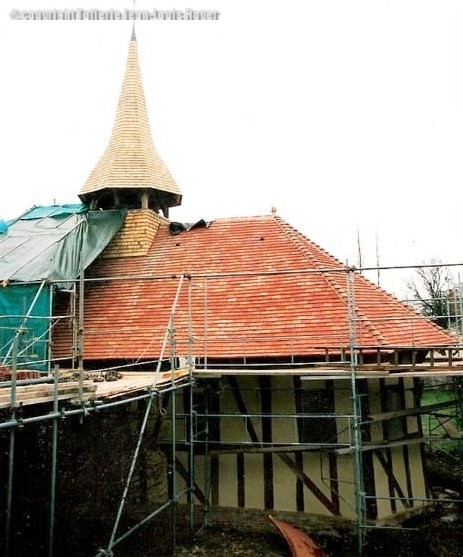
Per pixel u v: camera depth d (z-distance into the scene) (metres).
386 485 11.05
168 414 12.20
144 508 11.71
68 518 9.82
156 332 12.98
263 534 11.06
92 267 15.62
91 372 10.66
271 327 12.03
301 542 9.23
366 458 10.80
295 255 13.88
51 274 12.23
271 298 12.83
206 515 11.47
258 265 13.92
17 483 9.37
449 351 9.74
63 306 14.32
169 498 11.87
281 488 11.27
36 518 9.43
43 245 13.78
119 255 15.81
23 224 16.22
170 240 15.98
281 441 11.41
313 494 11.05
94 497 10.34
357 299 12.45
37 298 11.27
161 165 17.19
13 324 11.98
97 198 16.91
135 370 12.61
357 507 9.60
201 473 11.81
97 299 14.48
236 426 11.73
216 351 11.84
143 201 16.28
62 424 9.92
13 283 12.00
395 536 10.52
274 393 11.57
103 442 10.66
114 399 8.52
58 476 9.81
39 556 9.32
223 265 14.27
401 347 9.62
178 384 10.34
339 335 11.30
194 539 10.73
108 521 10.45
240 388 11.81
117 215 15.89
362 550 9.62
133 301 14.11
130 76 17.84
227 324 12.47
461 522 10.99
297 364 10.20
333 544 10.38
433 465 15.23
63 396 6.79
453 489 13.48
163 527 11.18
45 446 9.67
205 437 11.84
